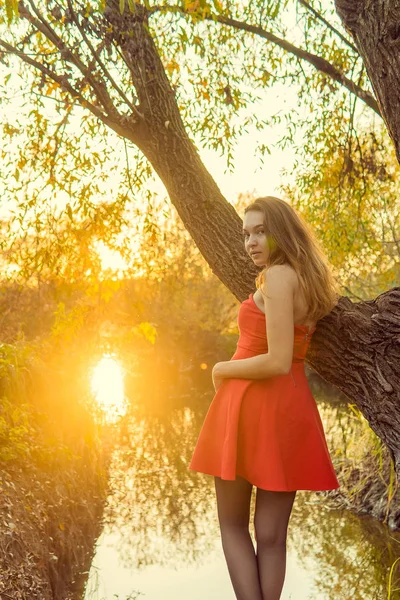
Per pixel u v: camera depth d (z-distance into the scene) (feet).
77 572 15.33
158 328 58.44
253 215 8.77
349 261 26.23
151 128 11.29
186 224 11.44
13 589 11.59
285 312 8.17
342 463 22.74
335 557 16.30
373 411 9.62
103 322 25.38
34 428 19.35
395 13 8.90
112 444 28.45
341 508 20.24
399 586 14.42
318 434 8.73
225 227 11.16
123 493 21.76
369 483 20.56
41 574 13.15
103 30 10.69
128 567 16.06
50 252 15.78
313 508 20.49
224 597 14.39
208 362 61.98
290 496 8.85
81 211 15.19
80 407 23.08
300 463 8.52
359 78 17.90
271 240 8.59
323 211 21.44
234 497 8.94
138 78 11.22
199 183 11.27
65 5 11.03
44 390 21.54
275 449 8.39
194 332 61.67
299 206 21.49
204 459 8.94
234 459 8.41
